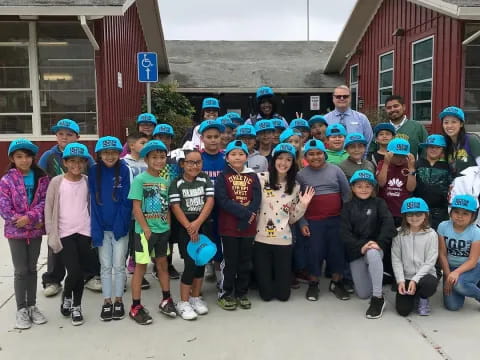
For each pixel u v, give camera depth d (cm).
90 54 847
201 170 452
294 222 432
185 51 2133
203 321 389
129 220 395
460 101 886
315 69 1830
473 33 878
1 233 652
